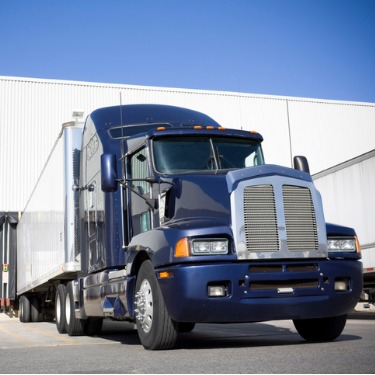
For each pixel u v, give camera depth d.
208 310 5.88
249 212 6.09
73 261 10.52
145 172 7.32
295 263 6.12
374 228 12.45
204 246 5.93
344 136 37.53
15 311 23.62
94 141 9.02
